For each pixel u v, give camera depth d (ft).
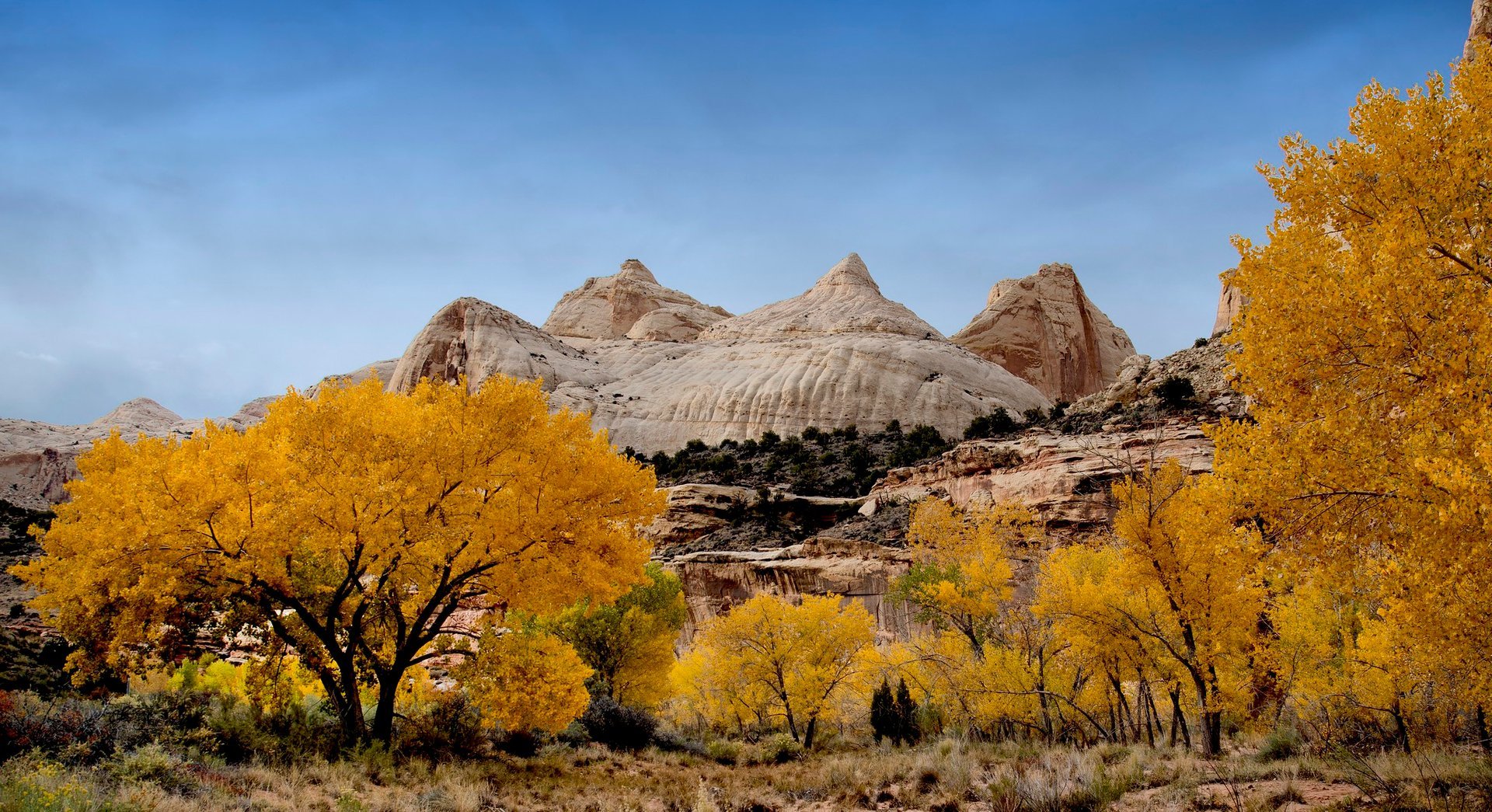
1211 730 50.19
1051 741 64.49
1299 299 29.68
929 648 83.30
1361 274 28.68
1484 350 25.99
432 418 54.65
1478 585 26.17
